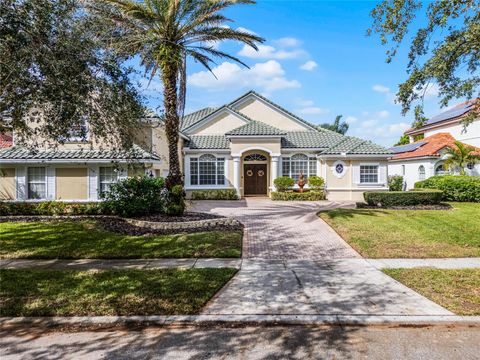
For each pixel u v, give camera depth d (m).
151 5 13.98
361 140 26.92
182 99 14.55
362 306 6.28
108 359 4.60
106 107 8.07
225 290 7.15
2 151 18.23
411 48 8.80
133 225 13.93
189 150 26.02
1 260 9.48
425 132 34.69
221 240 11.38
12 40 6.49
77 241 11.28
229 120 28.44
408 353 4.75
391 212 16.73
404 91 8.93
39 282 7.43
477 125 26.67
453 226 13.62
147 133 18.38
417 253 10.18
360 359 4.60
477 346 4.95
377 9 8.73
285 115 29.62
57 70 6.90
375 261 9.48
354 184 25.20
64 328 5.56
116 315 5.85
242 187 27.14
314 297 6.75
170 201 15.05
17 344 5.04
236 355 4.70
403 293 6.94
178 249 10.37
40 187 18.39
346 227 13.51
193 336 5.27
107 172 18.33
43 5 6.73
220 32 14.73
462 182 21.03
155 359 4.60
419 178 28.78
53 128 7.80
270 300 6.59
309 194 24.89
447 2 7.72
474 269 8.55
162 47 13.59
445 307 6.19
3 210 16.38
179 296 6.62
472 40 7.82
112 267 8.74
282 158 26.78
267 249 10.89
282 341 5.11
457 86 8.79
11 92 7.16
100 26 8.52
